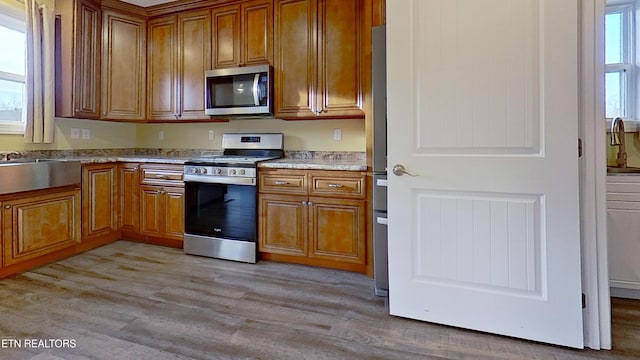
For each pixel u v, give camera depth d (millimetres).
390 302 2016
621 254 2242
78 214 3119
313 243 2803
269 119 3562
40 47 3062
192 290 2383
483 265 1816
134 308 2109
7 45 3027
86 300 2207
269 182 2906
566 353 1656
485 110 1767
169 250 3275
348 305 2172
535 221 1715
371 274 2625
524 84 1694
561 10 1622
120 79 3553
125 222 3521
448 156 1850
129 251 3221
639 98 2594
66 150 3461
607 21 2719
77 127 3553
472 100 1787
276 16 3148
